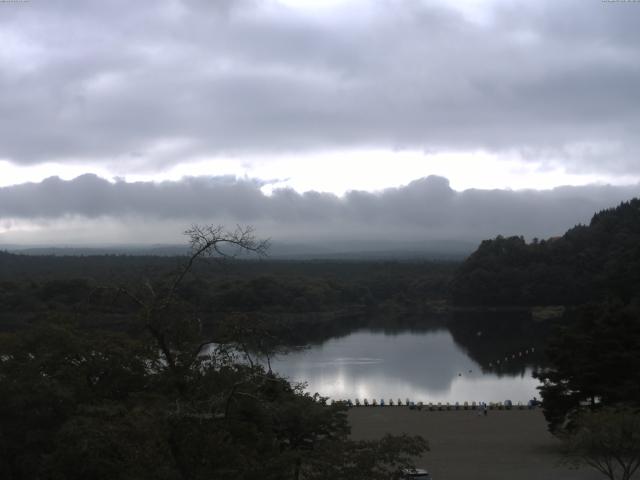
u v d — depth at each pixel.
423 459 50.78
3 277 149.88
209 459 21.17
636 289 148.38
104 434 21.94
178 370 22.98
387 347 148.50
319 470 25.58
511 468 47.91
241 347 23.28
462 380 107.06
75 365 33.06
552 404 55.34
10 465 30.48
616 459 42.81
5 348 34.47
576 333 56.72
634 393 51.38
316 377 108.75
